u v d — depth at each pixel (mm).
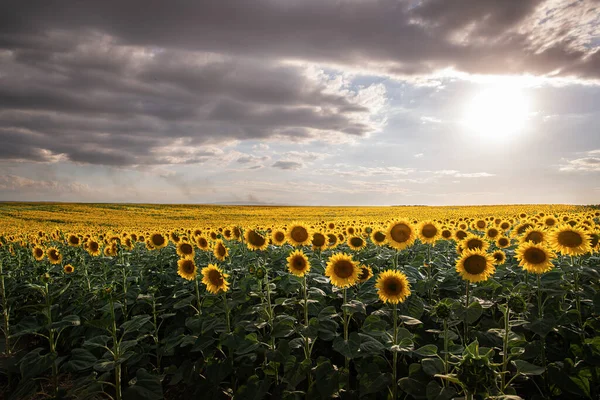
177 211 64125
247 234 7773
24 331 5824
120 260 9531
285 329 5367
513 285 6938
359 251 9359
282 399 5164
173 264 10289
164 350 6406
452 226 13398
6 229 27188
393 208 73125
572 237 5969
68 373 6953
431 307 6426
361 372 5211
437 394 4191
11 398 5660
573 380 4902
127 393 4816
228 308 6039
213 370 5656
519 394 5406
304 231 7590
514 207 62344
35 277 9250
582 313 6273
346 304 5266
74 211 59781
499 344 5223
